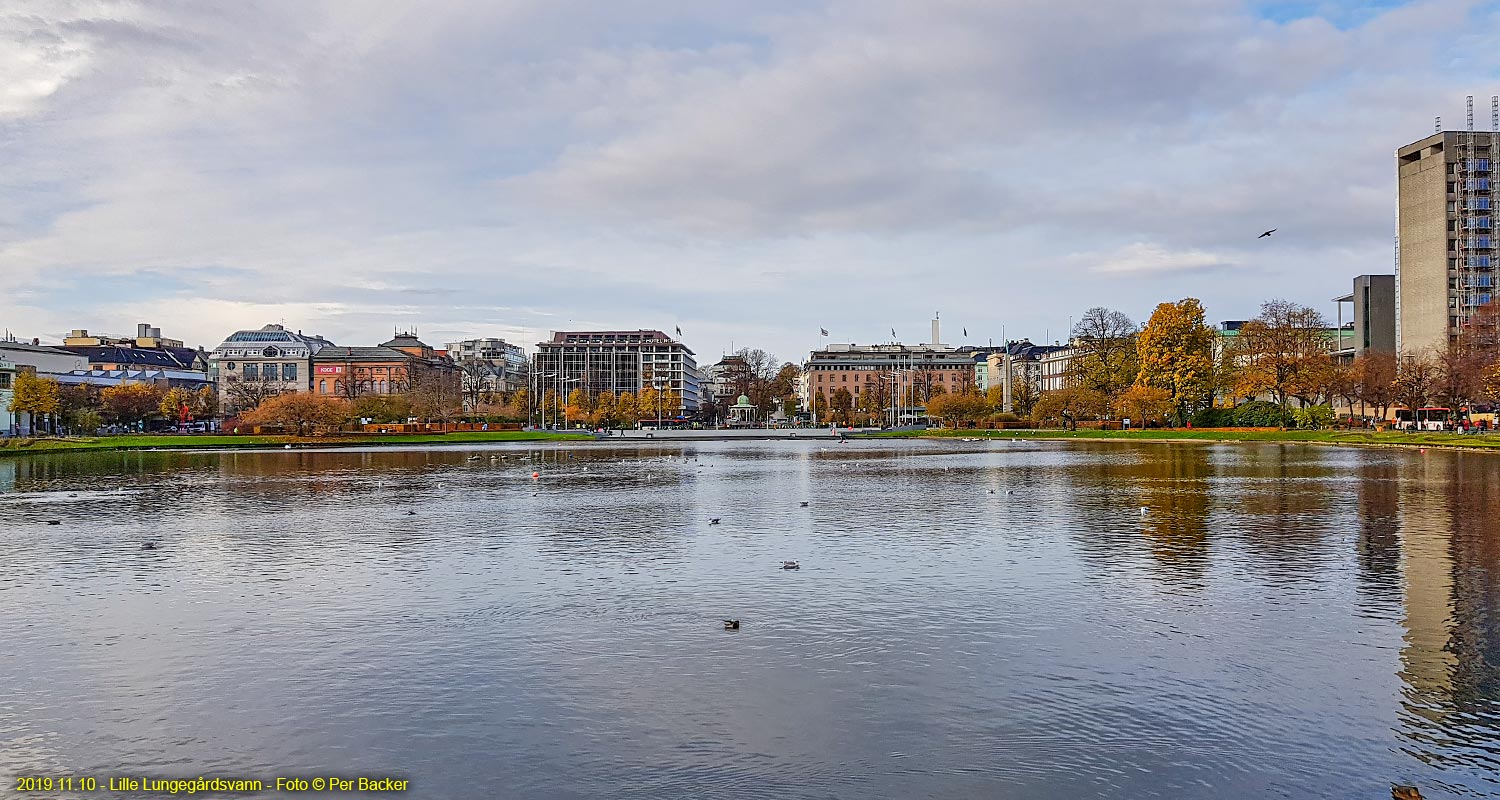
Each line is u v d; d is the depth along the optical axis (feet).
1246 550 89.56
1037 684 50.14
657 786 38.60
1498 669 52.03
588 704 47.57
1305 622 62.08
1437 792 37.83
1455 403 349.00
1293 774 39.45
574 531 105.40
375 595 71.61
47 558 89.20
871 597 69.92
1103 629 60.59
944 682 50.57
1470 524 106.11
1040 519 113.80
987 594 70.74
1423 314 517.14
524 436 414.21
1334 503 128.16
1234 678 50.90
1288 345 403.75
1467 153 502.79
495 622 63.16
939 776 39.40
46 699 48.98
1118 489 152.05
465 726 44.93
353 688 50.19
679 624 62.39
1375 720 45.01
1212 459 235.40
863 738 43.21
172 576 79.71
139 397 522.88
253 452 308.19
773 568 81.66
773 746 42.37
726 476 189.88
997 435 425.69
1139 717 45.52
